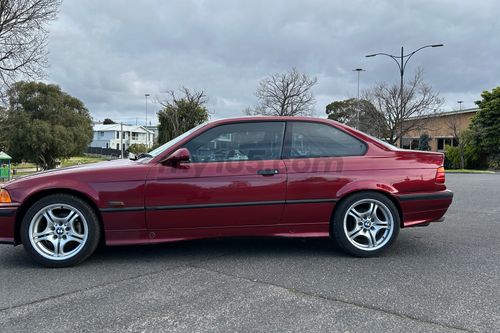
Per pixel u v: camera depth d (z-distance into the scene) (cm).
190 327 276
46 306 312
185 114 3506
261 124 446
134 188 409
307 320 285
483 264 414
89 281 369
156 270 399
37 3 1576
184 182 415
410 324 279
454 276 376
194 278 375
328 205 434
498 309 302
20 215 410
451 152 3319
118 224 410
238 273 388
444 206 453
